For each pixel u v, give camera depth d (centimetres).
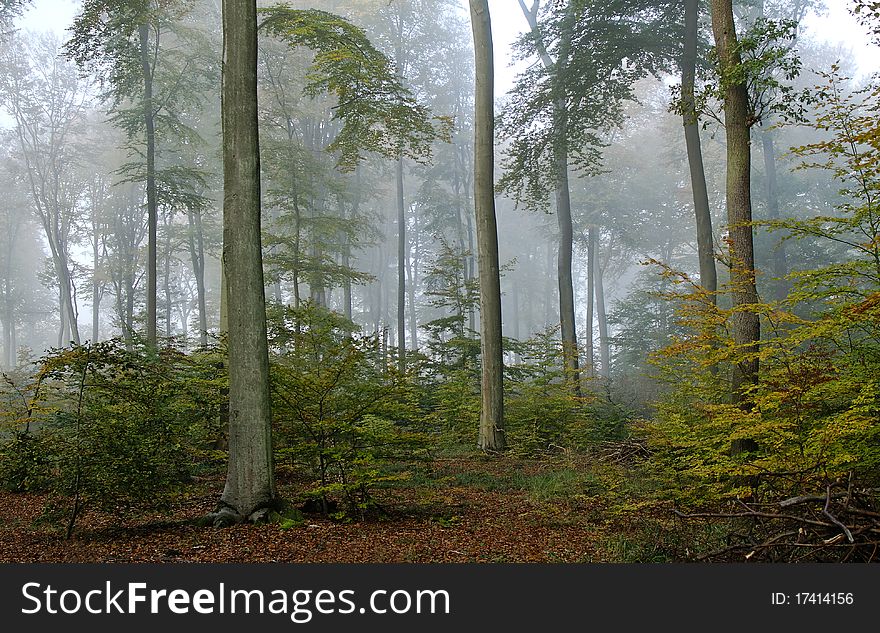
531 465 1295
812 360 679
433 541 693
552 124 2042
